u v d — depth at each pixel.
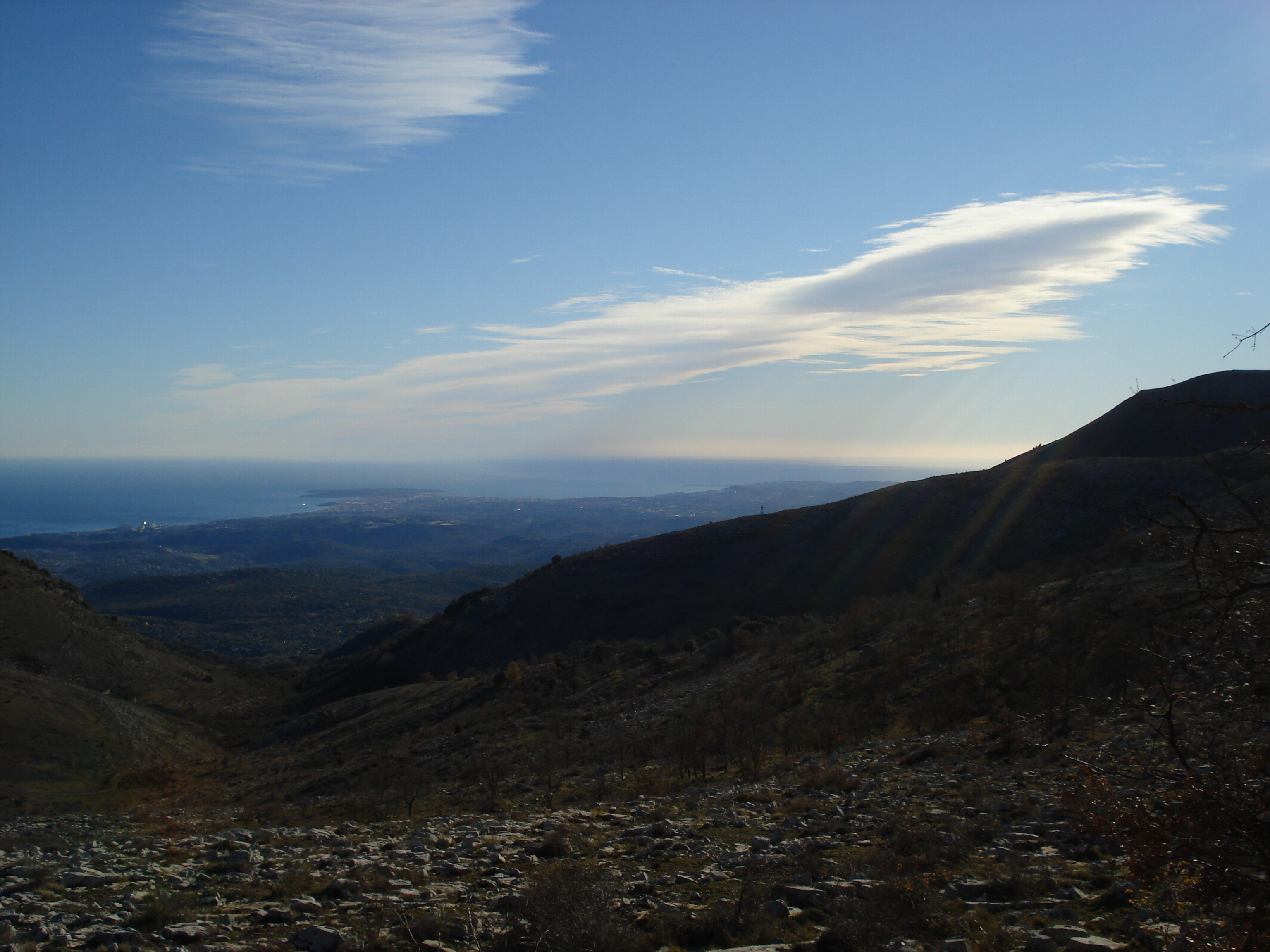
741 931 8.49
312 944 8.37
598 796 22.11
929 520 79.31
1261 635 5.49
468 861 12.74
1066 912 8.31
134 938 8.60
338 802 27.72
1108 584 26.31
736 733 27.33
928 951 7.68
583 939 8.01
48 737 47.12
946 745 21.39
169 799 39.91
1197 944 5.49
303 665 128.12
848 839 13.12
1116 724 16.31
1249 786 5.49
